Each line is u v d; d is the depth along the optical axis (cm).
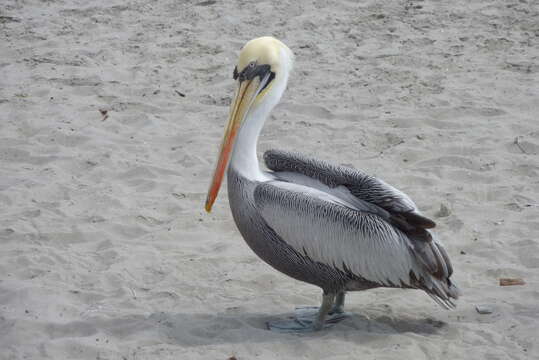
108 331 910
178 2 2319
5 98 1697
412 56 1895
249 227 917
